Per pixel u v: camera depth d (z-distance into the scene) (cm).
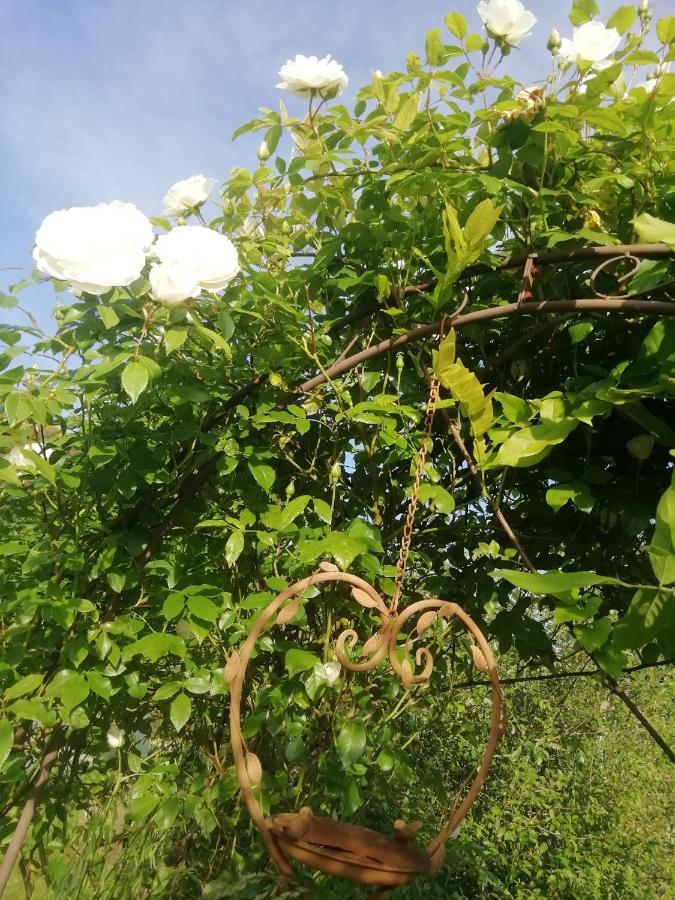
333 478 156
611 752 407
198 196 161
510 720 382
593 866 345
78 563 138
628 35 142
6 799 142
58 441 155
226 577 163
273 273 166
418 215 157
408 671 102
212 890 159
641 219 134
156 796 146
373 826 241
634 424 151
